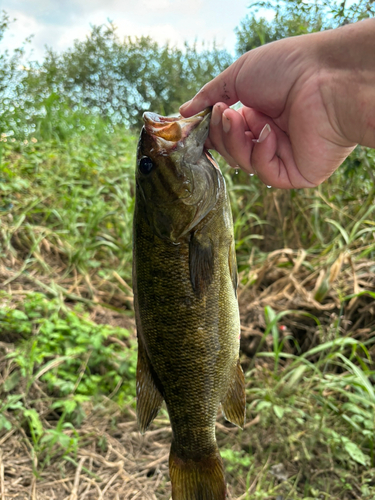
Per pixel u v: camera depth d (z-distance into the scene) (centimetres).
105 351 59
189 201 26
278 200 90
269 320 60
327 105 24
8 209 81
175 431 29
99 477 46
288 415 52
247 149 28
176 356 28
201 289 27
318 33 25
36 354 56
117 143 118
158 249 27
